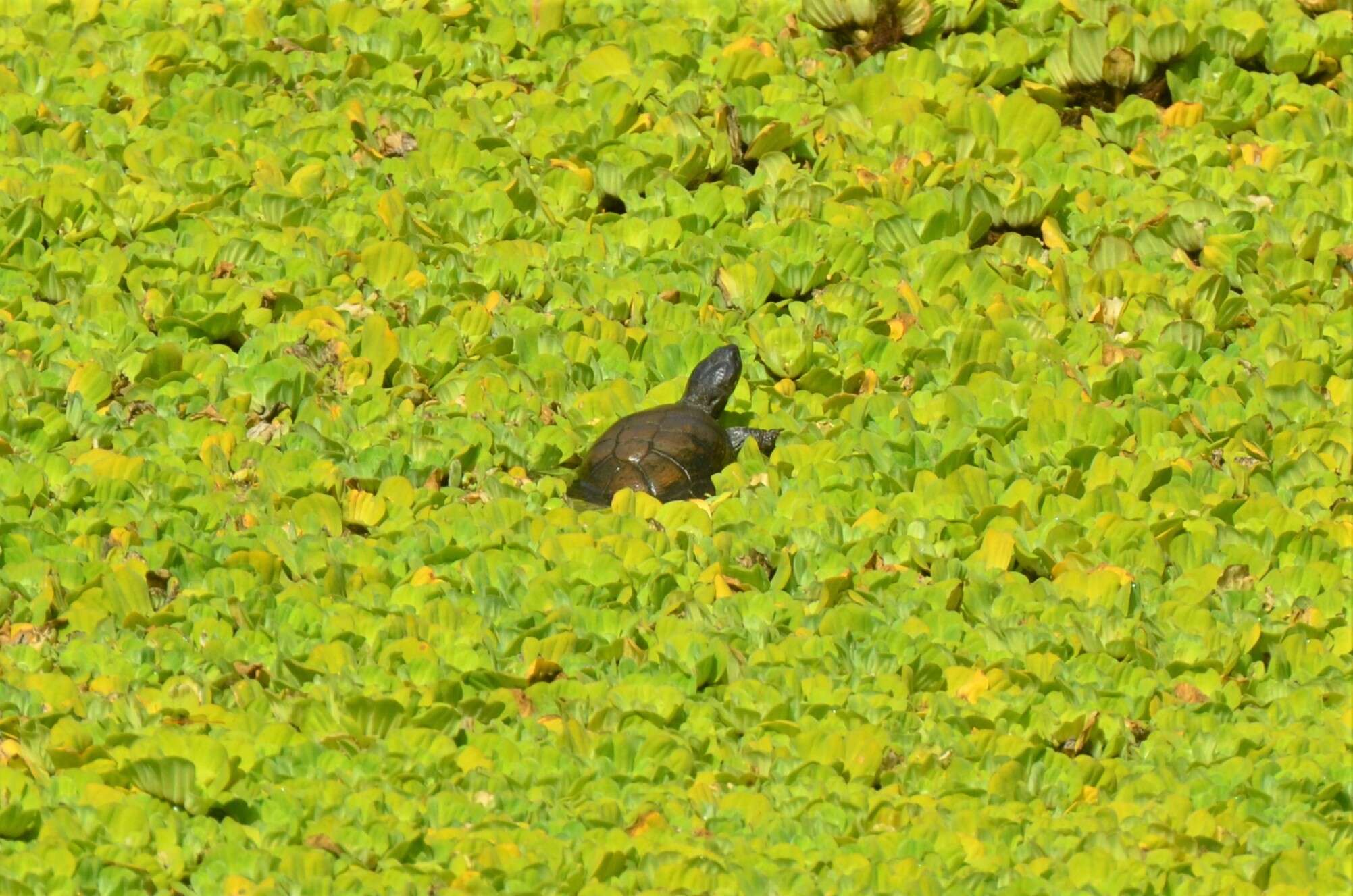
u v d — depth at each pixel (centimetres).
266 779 851
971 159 1459
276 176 1370
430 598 980
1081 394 1199
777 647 953
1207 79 1565
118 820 809
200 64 1499
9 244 1253
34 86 1468
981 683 941
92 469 1052
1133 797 870
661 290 1305
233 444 1102
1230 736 909
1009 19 1622
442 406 1166
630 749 880
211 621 941
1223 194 1445
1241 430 1161
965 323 1266
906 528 1070
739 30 1617
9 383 1129
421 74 1524
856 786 857
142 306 1234
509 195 1370
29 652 909
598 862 793
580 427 1162
